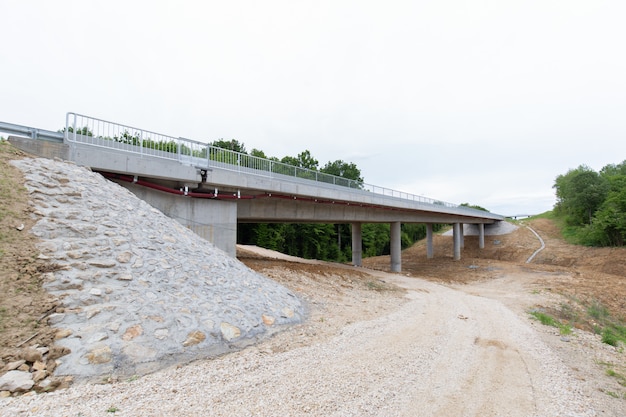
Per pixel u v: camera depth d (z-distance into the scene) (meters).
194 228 15.41
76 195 10.13
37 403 5.04
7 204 8.64
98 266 8.22
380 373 7.20
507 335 11.45
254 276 13.01
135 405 5.25
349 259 68.94
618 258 39.38
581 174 60.31
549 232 64.25
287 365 7.36
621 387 7.55
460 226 66.12
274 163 21.00
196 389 5.95
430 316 14.06
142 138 13.57
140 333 7.11
